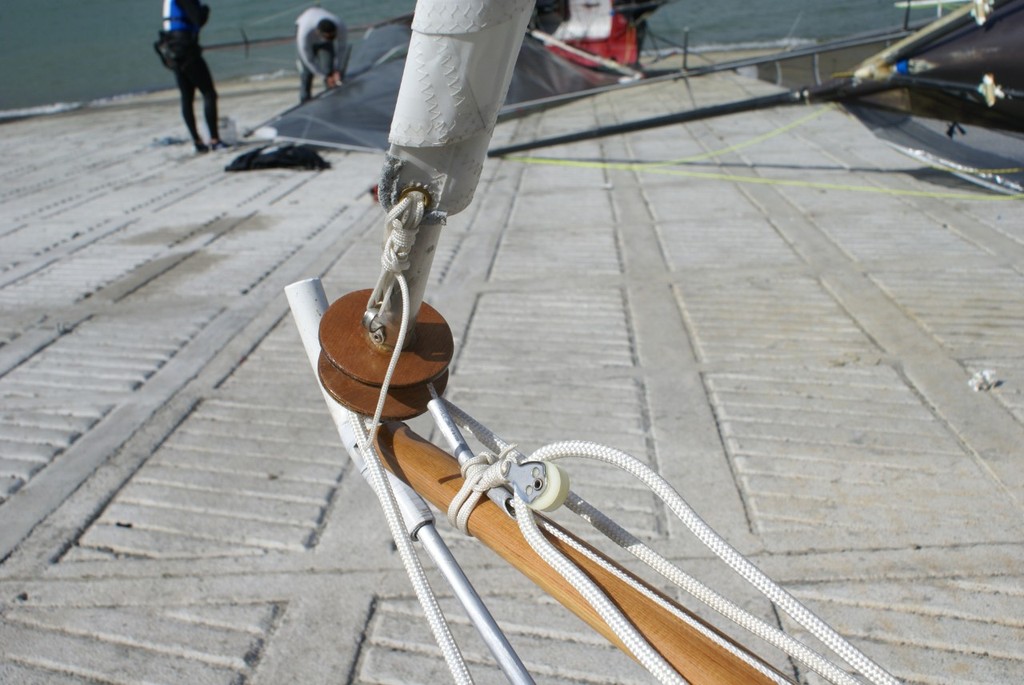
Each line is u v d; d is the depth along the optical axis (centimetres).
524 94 1086
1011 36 624
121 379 457
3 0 2539
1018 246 586
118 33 2108
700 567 304
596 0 1279
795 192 744
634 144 962
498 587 296
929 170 781
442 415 151
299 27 1193
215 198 809
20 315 546
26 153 1084
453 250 636
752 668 109
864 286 534
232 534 330
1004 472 347
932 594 287
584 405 411
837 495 338
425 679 262
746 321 494
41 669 271
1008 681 254
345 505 344
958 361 436
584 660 266
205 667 270
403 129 119
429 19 110
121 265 633
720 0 1938
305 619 287
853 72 728
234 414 417
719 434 384
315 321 182
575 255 614
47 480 369
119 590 304
